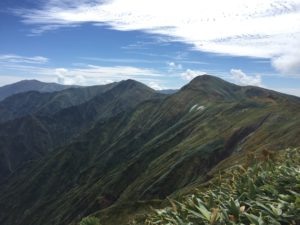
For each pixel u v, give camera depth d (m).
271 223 6.88
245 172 9.50
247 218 7.19
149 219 8.81
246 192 8.34
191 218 7.57
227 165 124.00
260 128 182.50
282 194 7.93
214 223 7.02
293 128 152.50
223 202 7.94
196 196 8.77
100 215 117.06
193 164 188.00
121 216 113.12
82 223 16.77
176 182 182.00
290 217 7.00
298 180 8.23
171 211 8.35
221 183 9.54
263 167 10.08
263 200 7.84
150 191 181.75
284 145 124.50
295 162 10.11
